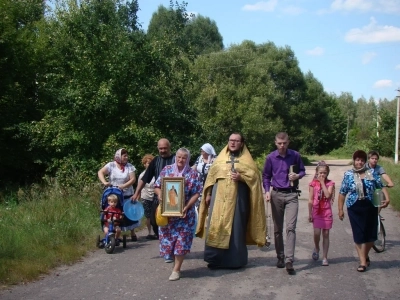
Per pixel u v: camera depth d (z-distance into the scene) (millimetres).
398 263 8164
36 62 19141
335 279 7109
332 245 9664
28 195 15250
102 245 9250
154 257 8500
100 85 17391
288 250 7391
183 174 7285
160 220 7074
